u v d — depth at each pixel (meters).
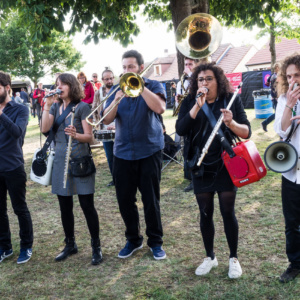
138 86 2.75
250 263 3.01
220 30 3.01
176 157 6.69
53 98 3.17
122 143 3.15
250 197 4.62
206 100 2.73
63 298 2.77
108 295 2.75
